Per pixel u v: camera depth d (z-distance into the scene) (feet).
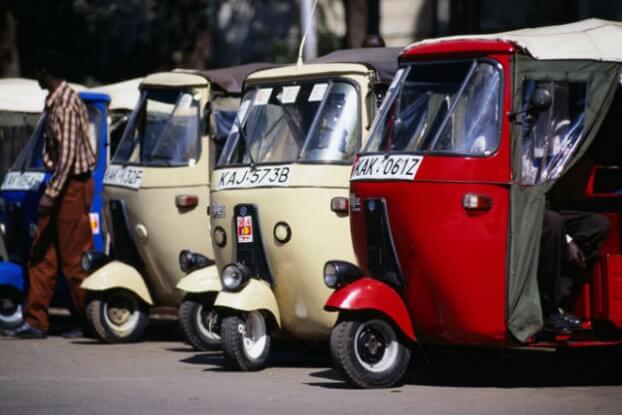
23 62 94.68
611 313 35.91
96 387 35.86
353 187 36.55
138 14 106.32
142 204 48.42
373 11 63.62
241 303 38.63
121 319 48.70
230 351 39.34
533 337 34.99
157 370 40.04
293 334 40.45
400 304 35.58
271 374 39.06
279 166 39.96
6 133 55.36
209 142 47.88
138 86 54.75
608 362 42.24
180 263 45.44
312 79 41.22
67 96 48.57
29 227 51.85
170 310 61.31
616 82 35.60
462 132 34.68
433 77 35.86
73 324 56.65
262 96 42.14
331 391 35.06
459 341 35.27
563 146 35.22
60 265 49.88
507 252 34.27
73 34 98.78
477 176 34.04
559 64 35.01
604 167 37.45
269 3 109.60
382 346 35.99
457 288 34.40
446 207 34.22
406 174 34.81
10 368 40.42
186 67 81.10
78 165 48.62
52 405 32.50
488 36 35.27
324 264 39.24
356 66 40.57
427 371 40.34
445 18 100.73
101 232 52.39
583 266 35.99
